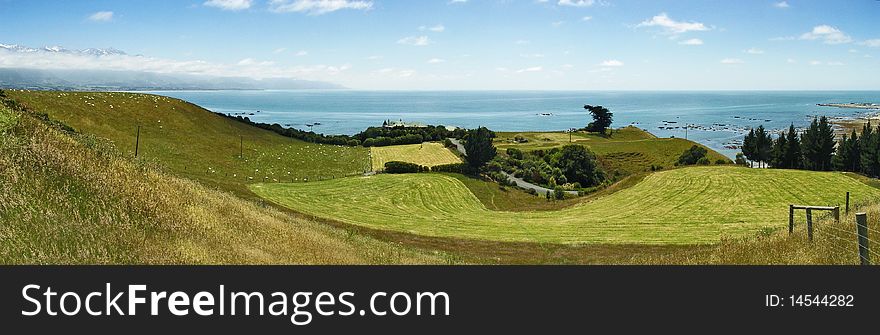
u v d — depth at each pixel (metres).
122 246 16.69
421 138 127.25
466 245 38.34
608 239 41.31
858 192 61.16
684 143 137.00
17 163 19.94
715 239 39.81
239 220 24.02
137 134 87.06
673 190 66.06
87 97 94.31
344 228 44.62
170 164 75.00
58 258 15.19
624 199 65.31
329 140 120.44
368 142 121.62
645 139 156.25
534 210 65.50
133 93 106.75
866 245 15.40
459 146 121.75
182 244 17.89
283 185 72.31
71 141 24.38
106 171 22.09
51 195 18.58
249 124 117.50
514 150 117.38
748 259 18.61
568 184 97.75
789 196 60.16
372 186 74.50
